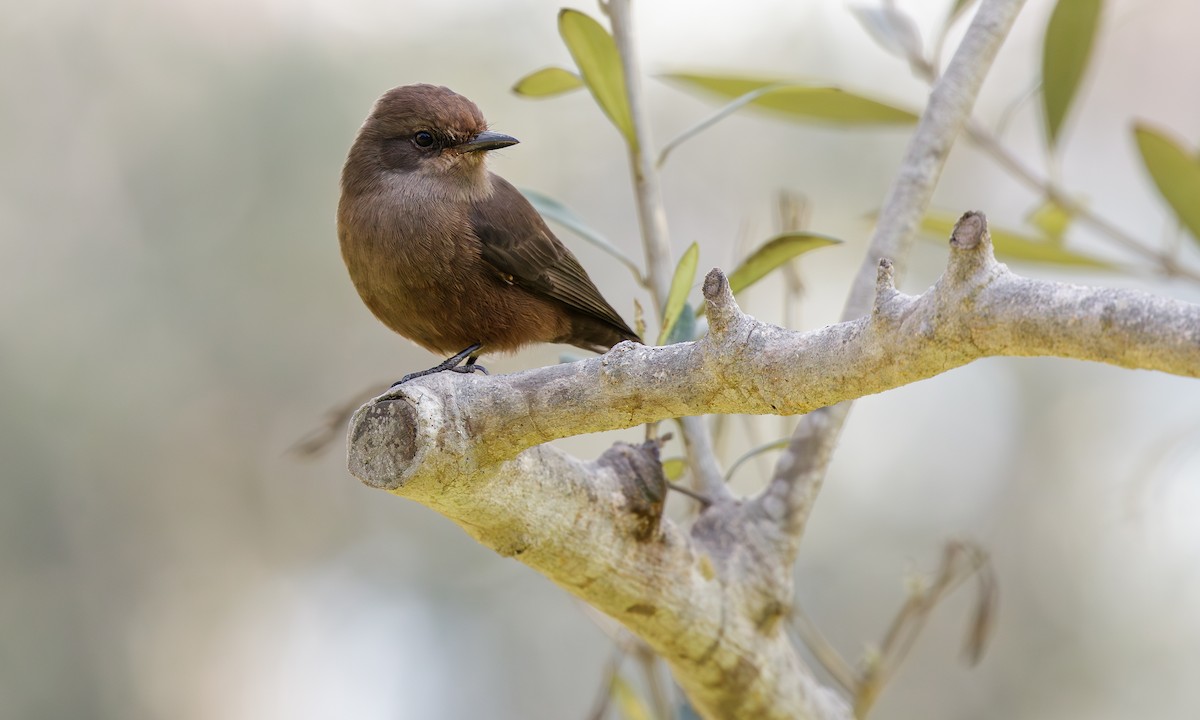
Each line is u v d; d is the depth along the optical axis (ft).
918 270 44.86
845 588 43.19
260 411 46.65
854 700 22.89
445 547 47.50
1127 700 41.34
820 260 44.98
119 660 45.50
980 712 42.29
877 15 24.97
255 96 46.34
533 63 46.60
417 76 46.37
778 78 24.88
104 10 46.68
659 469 18.06
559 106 46.93
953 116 20.25
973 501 44.47
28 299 45.06
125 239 45.98
